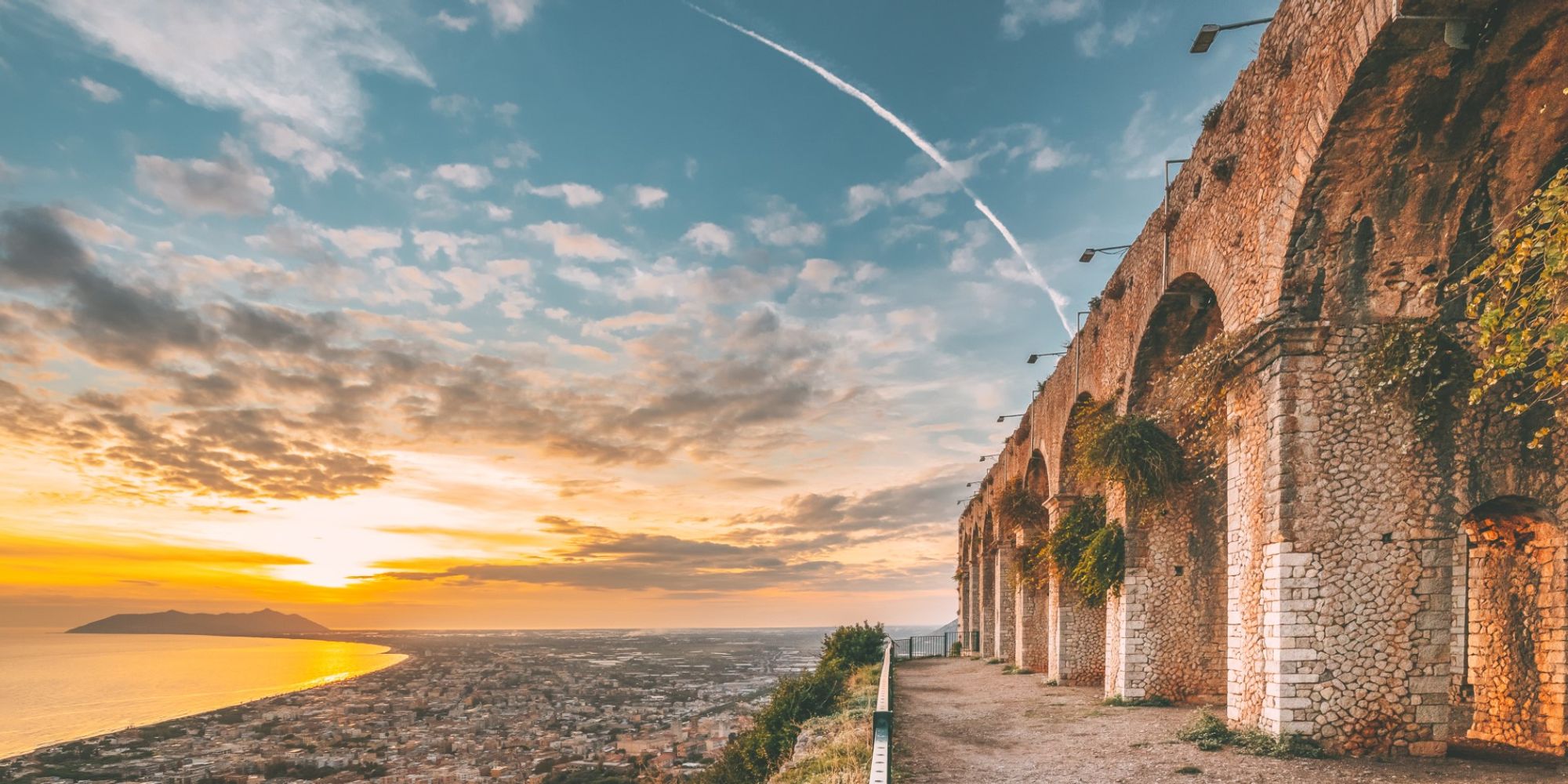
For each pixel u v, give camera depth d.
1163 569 18.00
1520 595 12.45
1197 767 10.45
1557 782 9.45
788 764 12.98
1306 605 11.02
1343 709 10.84
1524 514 12.01
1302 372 11.38
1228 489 13.06
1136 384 18.62
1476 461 11.24
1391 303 11.47
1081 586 19.64
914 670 33.56
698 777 22.47
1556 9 8.82
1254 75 12.60
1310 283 11.57
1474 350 11.26
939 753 12.27
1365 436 11.27
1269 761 10.57
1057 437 25.00
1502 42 9.25
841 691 21.55
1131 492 18.09
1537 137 10.23
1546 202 6.96
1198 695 17.48
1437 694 10.79
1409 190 10.83
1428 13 9.01
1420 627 10.92
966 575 52.03
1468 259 11.17
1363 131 10.32
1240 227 13.06
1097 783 9.89
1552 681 11.79
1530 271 10.77
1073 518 23.08
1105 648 20.48
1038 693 20.83
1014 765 11.16
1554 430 11.13
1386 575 11.03
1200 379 13.21
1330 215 11.12
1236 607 12.61
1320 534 11.11
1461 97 9.90
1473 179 10.72
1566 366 7.34
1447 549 11.06
